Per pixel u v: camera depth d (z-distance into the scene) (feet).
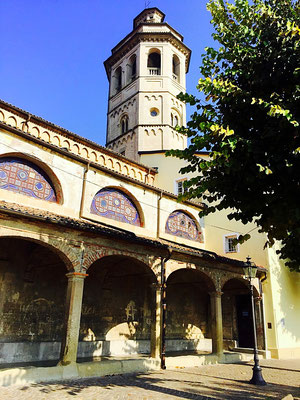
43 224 36.55
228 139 23.82
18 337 45.32
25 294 47.21
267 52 26.96
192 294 72.69
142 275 53.52
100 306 55.93
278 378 41.06
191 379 38.55
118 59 106.52
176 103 95.81
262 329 63.16
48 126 60.23
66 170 51.98
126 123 96.07
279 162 23.72
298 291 71.05
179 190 73.41
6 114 54.95
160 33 98.17
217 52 29.01
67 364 35.96
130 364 42.16
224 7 30.27
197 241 71.41
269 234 27.86
